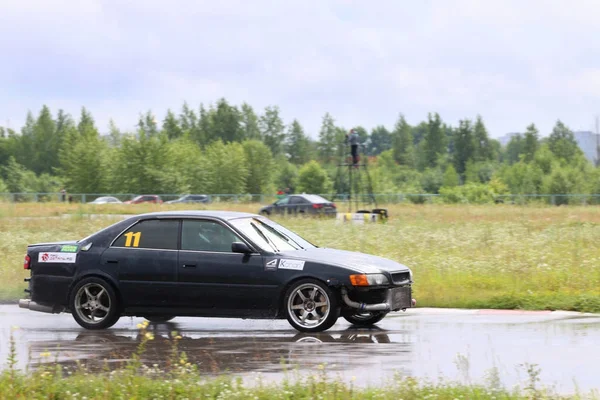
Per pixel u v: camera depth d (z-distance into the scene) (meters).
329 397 10.93
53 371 13.61
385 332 18.06
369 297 18.36
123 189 161.38
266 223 20.17
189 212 19.59
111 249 19.36
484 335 17.33
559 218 60.88
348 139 74.88
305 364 14.29
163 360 14.95
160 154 161.38
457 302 22.47
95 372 13.74
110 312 19.08
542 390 11.42
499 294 22.77
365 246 35.12
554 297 22.02
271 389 11.46
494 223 52.91
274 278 18.33
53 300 19.62
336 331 18.44
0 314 22.00
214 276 18.62
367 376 13.15
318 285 18.08
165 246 19.11
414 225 50.81
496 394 11.22
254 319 20.34
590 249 34.38
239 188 176.62
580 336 16.98
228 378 12.55
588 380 12.77
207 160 177.38
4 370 12.52
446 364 14.19
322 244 35.84
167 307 19.00
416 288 24.31
